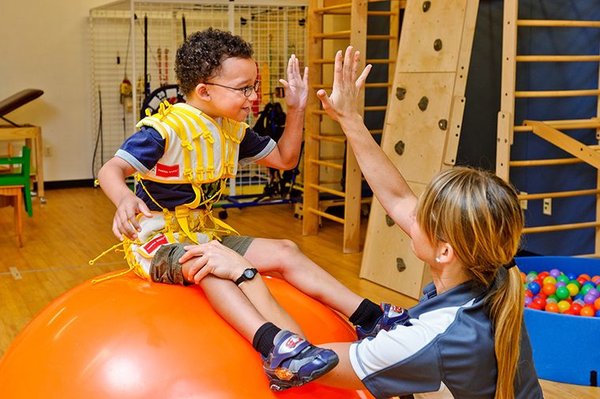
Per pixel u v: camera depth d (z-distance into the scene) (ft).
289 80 6.18
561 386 8.86
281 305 5.35
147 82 21.25
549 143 14.02
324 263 14.42
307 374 4.21
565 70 13.48
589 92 11.76
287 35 21.15
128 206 4.84
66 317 5.15
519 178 14.94
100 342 4.82
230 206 19.06
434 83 12.26
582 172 13.33
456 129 11.93
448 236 4.11
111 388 4.57
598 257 12.37
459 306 4.20
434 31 12.39
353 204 15.19
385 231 12.96
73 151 23.86
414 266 12.28
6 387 4.94
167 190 5.62
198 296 5.16
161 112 5.56
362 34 14.76
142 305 5.06
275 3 19.43
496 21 15.43
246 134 6.07
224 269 5.01
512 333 4.12
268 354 4.46
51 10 23.07
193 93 5.58
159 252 5.38
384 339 4.19
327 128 19.98
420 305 4.36
